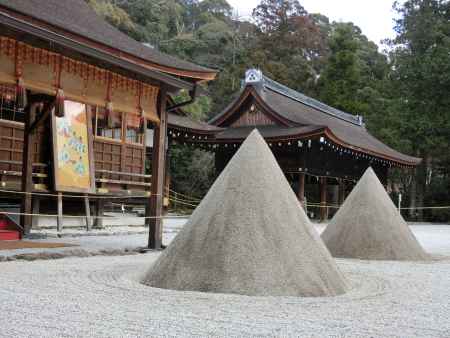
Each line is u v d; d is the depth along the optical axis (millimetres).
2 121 13734
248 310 5316
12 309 5020
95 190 15859
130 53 11133
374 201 11883
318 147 28547
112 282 6910
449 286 7633
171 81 12031
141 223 21578
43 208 16969
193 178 40031
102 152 17109
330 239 11852
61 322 4551
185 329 4434
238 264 6426
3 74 9117
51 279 6988
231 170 7270
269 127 28312
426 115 38281
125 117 17938
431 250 14406
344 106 45125
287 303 5738
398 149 39750
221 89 49188
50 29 9609
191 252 6762
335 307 5652
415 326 4863
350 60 46094
